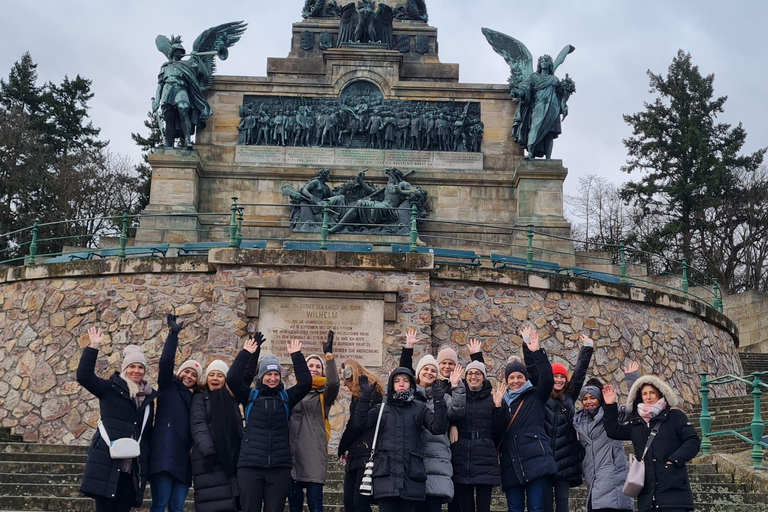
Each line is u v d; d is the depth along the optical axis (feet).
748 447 63.00
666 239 179.42
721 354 91.71
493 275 76.02
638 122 190.39
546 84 111.34
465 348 74.02
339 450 41.39
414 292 72.13
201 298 73.87
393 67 115.44
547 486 41.86
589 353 44.09
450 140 113.39
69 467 54.75
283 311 70.59
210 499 39.11
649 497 38.14
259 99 114.42
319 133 112.78
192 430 39.52
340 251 72.84
